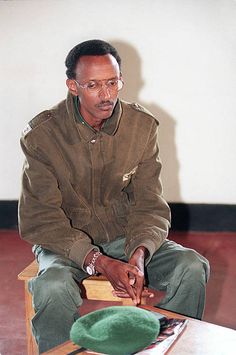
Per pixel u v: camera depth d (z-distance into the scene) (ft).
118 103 9.11
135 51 16.57
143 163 9.73
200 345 6.48
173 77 16.70
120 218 9.86
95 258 8.50
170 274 8.96
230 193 17.56
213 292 13.28
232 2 15.98
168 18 16.24
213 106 16.83
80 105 8.98
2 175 17.99
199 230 17.85
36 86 17.15
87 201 9.56
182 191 17.66
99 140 9.02
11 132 17.60
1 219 18.34
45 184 9.07
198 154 17.29
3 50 16.85
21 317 12.13
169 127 17.12
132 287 8.05
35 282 8.21
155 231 9.12
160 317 7.22
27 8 16.47
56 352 6.45
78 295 8.21
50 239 8.94
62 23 16.55
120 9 16.31
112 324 6.61
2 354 10.52
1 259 15.69
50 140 9.07
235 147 17.11
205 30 16.24
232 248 16.22
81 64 8.39
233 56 16.35
